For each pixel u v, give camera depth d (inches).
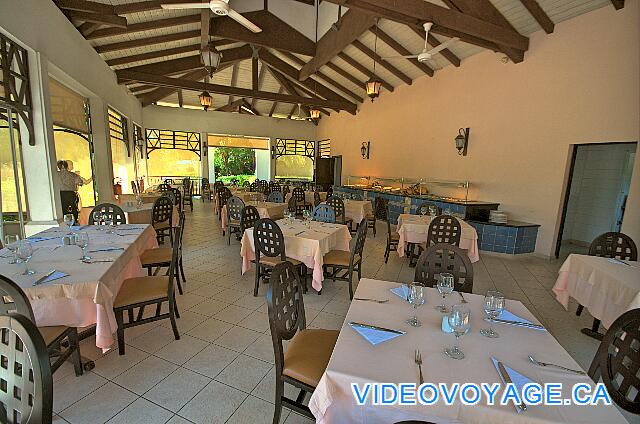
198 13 232.2
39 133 149.9
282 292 67.6
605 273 100.3
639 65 157.8
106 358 90.8
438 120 289.0
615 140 167.9
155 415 71.3
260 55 336.5
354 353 51.5
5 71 131.0
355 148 430.9
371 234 274.4
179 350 95.7
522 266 191.9
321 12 279.4
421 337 56.8
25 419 39.4
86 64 214.5
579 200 247.0
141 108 423.2
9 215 146.3
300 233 142.6
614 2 162.6
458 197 269.6
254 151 602.9
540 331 60.4
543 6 183.6
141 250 128.7
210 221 303.1
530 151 212.7
